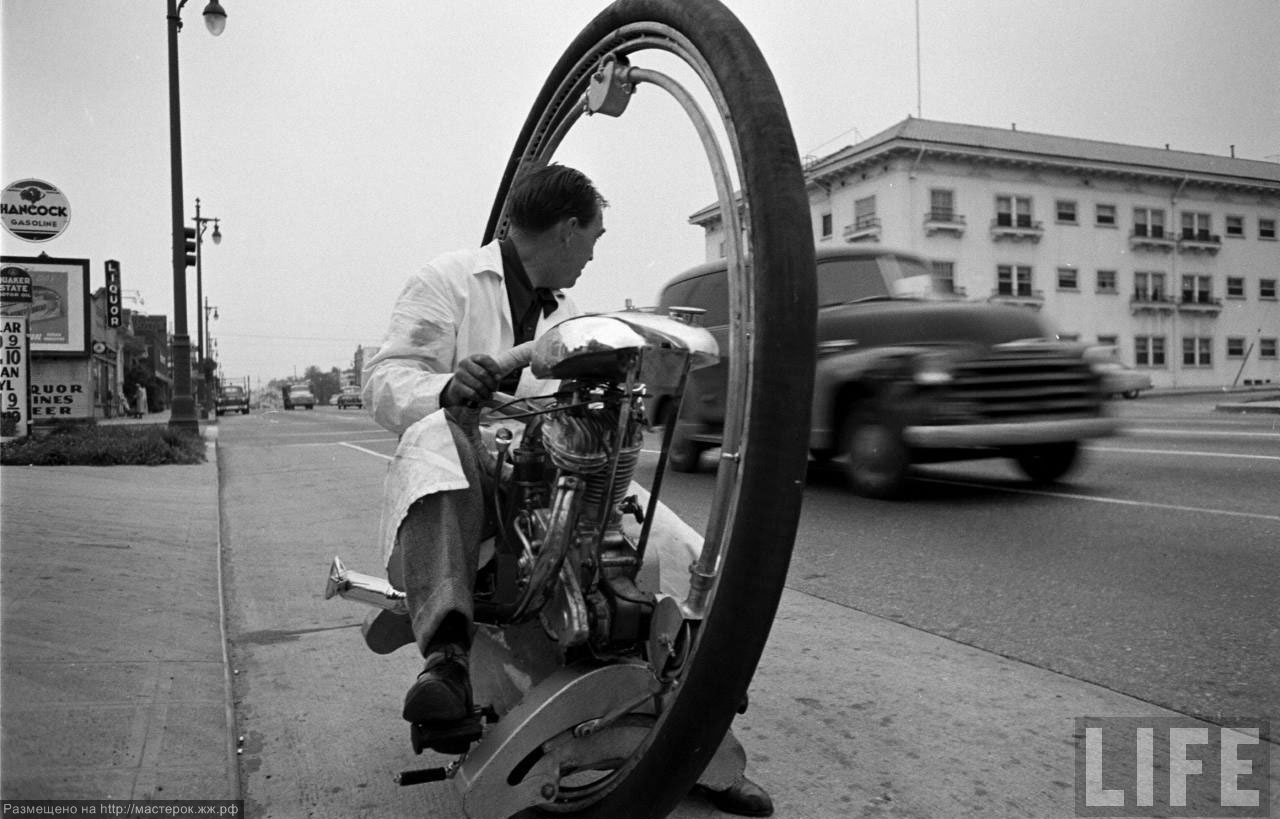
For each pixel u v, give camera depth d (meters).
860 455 6.77
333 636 3.30
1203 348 41.25
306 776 2.14
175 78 15.14
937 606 3.76
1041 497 6.55
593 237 1.99
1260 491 6.47
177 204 15.50
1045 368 6.33
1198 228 41.03
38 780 1.85
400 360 1.89
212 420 30.59
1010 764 2.23
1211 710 2.57
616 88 1.86
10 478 7.32
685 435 8.44
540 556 1.58
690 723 1.38
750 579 1.29
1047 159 37.50
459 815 1.95
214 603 3.59
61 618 3.07
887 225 36.34
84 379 16.06
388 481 1.73
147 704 2.36
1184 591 3.85
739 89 1.37
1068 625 3.42
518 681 1.83
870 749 2.32
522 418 1.70
